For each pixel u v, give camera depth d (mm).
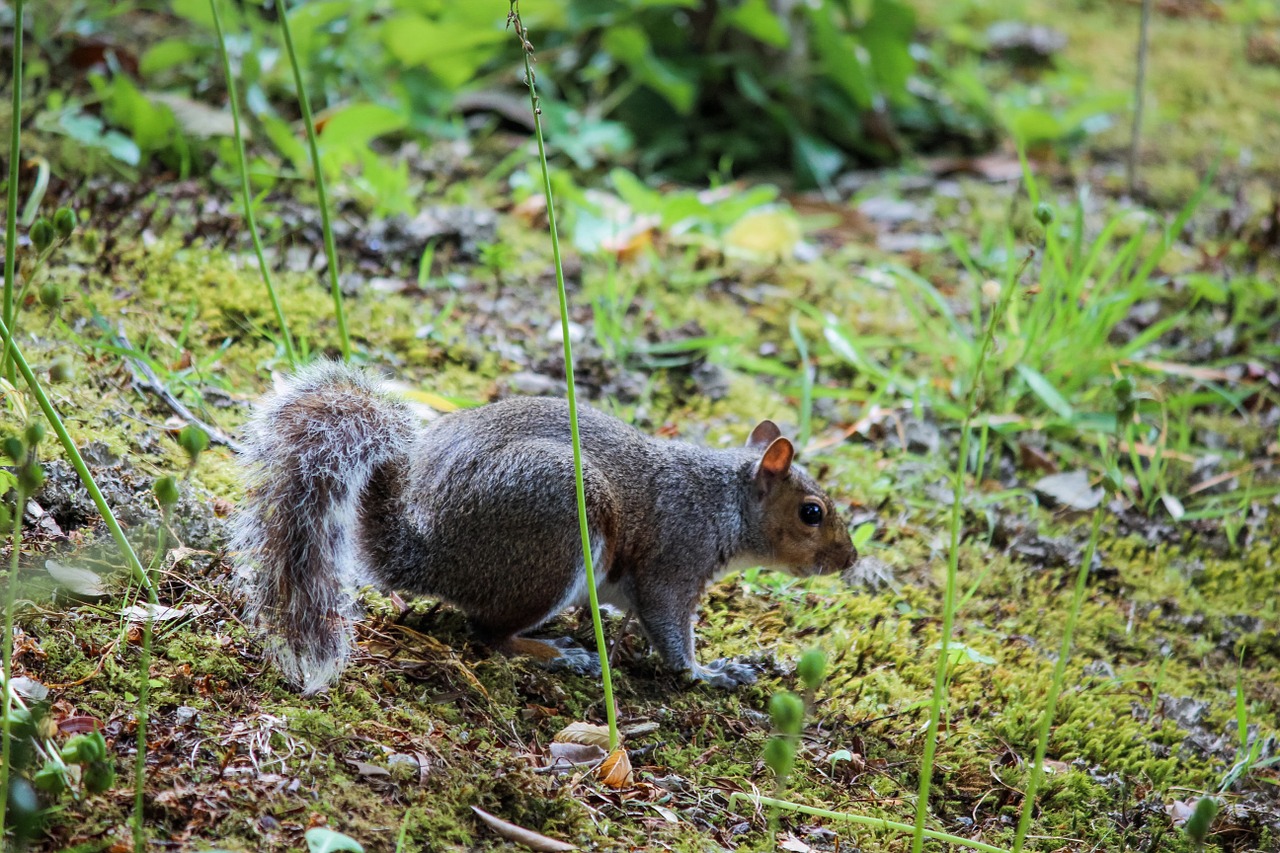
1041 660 8977
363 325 11141
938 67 18406
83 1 15906
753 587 9133
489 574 7430
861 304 13320
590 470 7621
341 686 6914
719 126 16641
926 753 6082
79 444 8203
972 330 13000
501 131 16141
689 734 7500
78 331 9695
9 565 7137
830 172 16141
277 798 5949
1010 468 11219
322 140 13016
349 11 15547
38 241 6789
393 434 7148
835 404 11742
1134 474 11414
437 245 12750
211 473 8594
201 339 10320
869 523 9914
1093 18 22984
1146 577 10273
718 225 13938
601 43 16328
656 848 6301
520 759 6703
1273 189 17031
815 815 6934
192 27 16469
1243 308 13461
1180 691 9008
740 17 15406
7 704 5234
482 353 11250
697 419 11133
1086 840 7254
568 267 13008
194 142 12953
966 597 9164
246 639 7074
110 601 7152
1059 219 14344
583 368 11359
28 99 13320
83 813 5586
